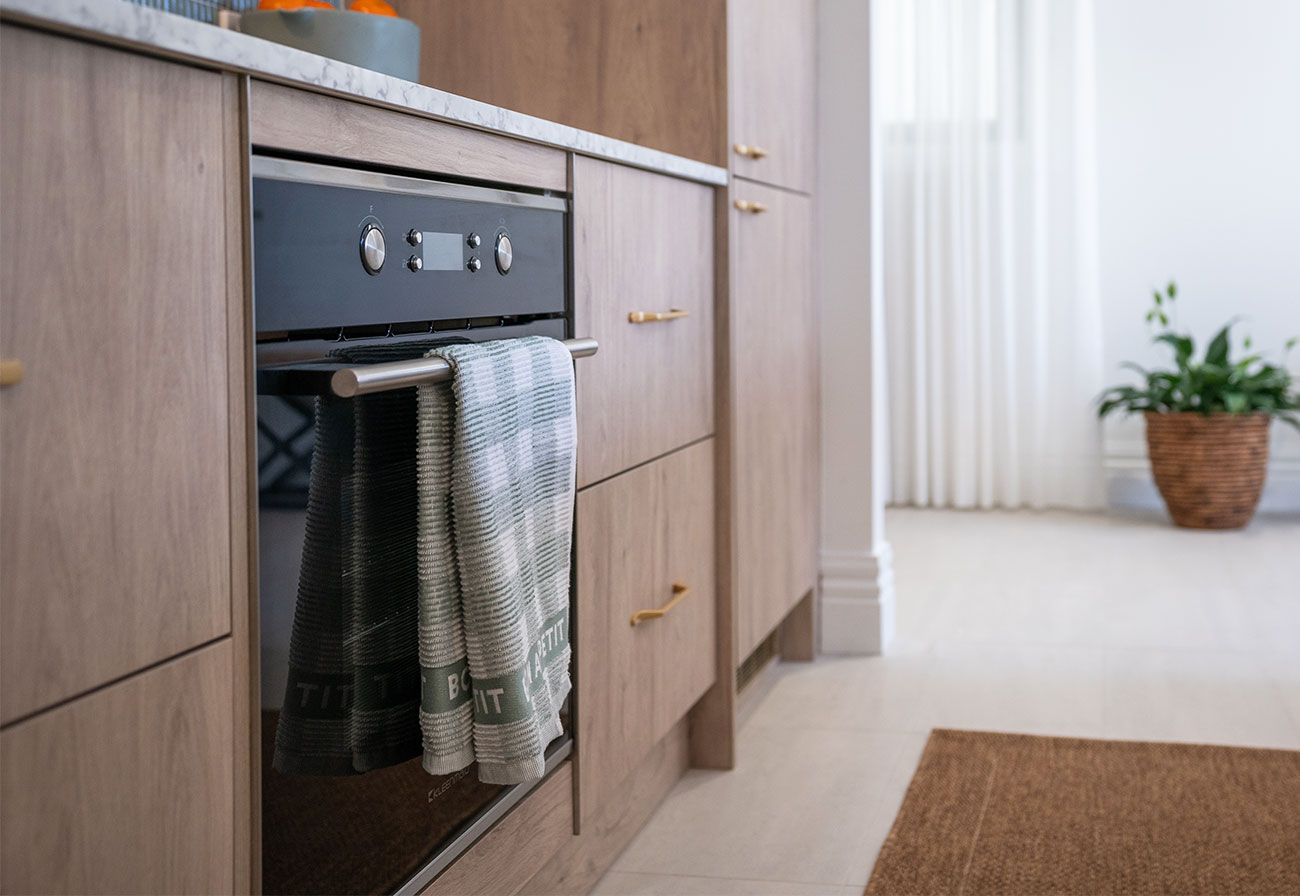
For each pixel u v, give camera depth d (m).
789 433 2.44
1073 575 3.38
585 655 1.49
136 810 0.79
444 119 1.13
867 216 2.66
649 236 1.69
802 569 2.57
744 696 2.37
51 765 0.72
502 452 1.10
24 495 0.69
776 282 2.33
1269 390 3.95
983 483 4.36
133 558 0.77
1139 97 4.27
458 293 1.18
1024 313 4.29
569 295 1.44
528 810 1.37
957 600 3.15
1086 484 4.29
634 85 1.99
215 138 0.84
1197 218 4.25
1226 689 2.40
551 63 2.03
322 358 0.97
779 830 1.82
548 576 1.24
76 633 0.73
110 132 0.74
